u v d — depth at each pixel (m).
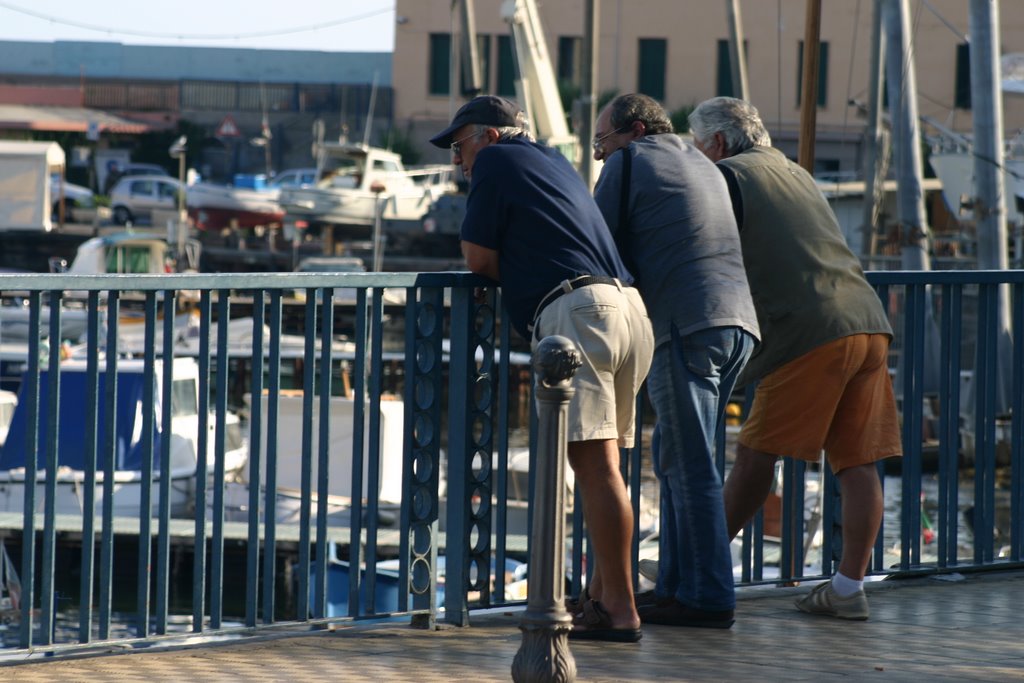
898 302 55.81
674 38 126.44
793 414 12.05
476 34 129.75
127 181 130.62
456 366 11.77
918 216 58.97
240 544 42.12
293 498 43.47
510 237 10.91
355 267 88.62
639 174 11.34
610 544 11.15
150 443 10.72
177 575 42.44
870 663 10.89
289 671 10.50
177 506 47.25
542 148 11.22
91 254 96.06
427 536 11.85
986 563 14.30
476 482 12.05
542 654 9.11
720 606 11.73
